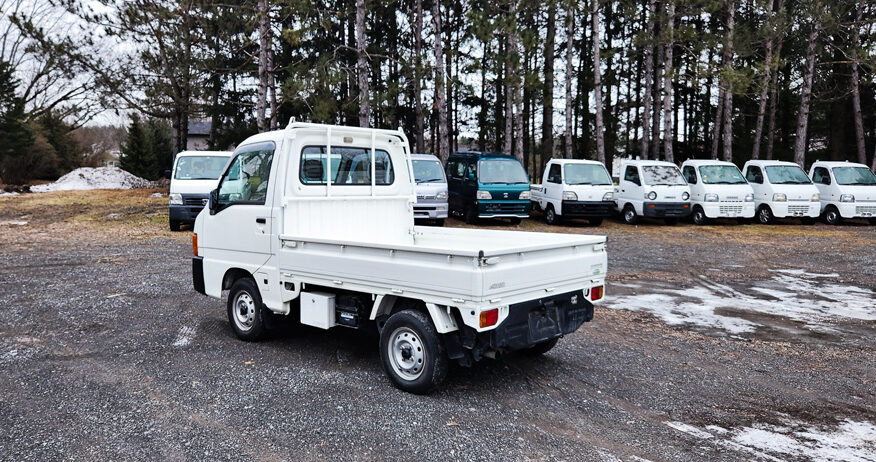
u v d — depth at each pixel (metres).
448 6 32.75
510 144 26.59
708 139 38.56
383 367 5.41
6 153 35.38
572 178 19.00
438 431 4.30
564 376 5.59
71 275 10.31
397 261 4.96
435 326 4.78
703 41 23.41
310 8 19.89
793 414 4.79
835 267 12.06
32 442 4.04
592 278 5.59
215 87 30.55
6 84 34.97
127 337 6.66
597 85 23.58
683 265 12.17
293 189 6.05
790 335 7.15
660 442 4.22
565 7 22.11
